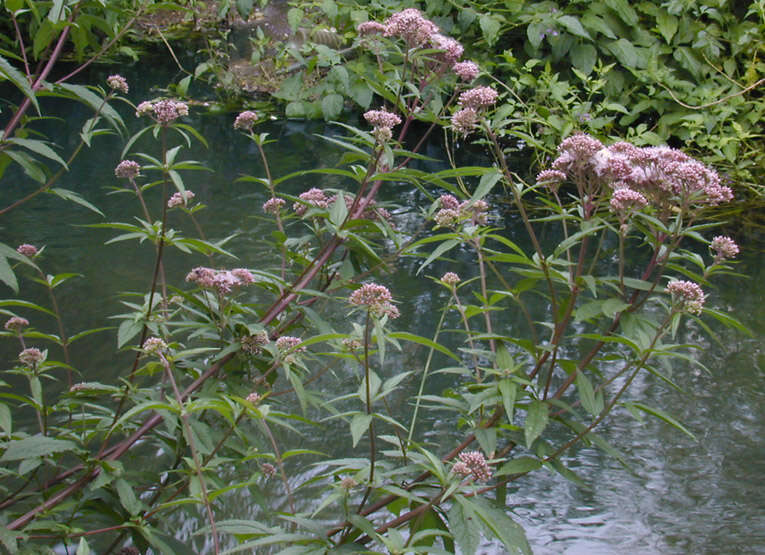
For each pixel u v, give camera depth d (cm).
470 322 415
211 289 249
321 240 296
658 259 217
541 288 462
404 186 611
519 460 203
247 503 291
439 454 312
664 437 335
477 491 192
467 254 505
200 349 225
